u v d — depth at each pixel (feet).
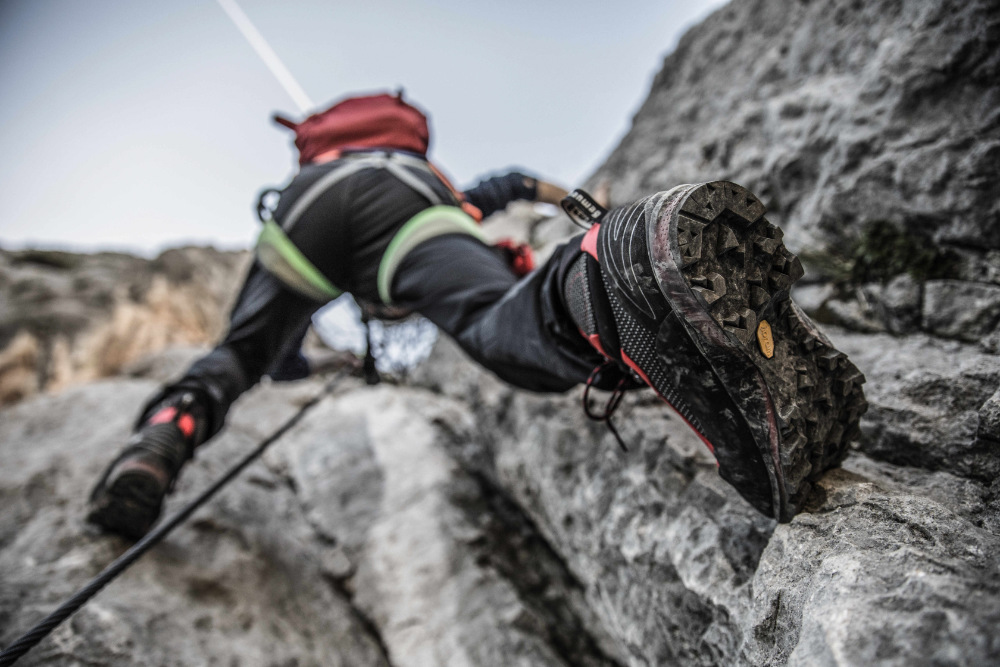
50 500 5.97
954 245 4.60
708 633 3.64
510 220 11.51
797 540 3.04
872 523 2.82
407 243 4.71
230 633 4.83
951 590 2.08
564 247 3.41
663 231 2.63
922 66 4.90
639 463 4.76
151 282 19.12
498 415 6.89
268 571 5.71
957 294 4.40
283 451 8.13
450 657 5.35
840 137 5.39
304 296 5.42
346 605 6.02
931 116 4.87
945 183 4.56
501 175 6.23
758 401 2.74
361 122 5.41
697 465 4.22
